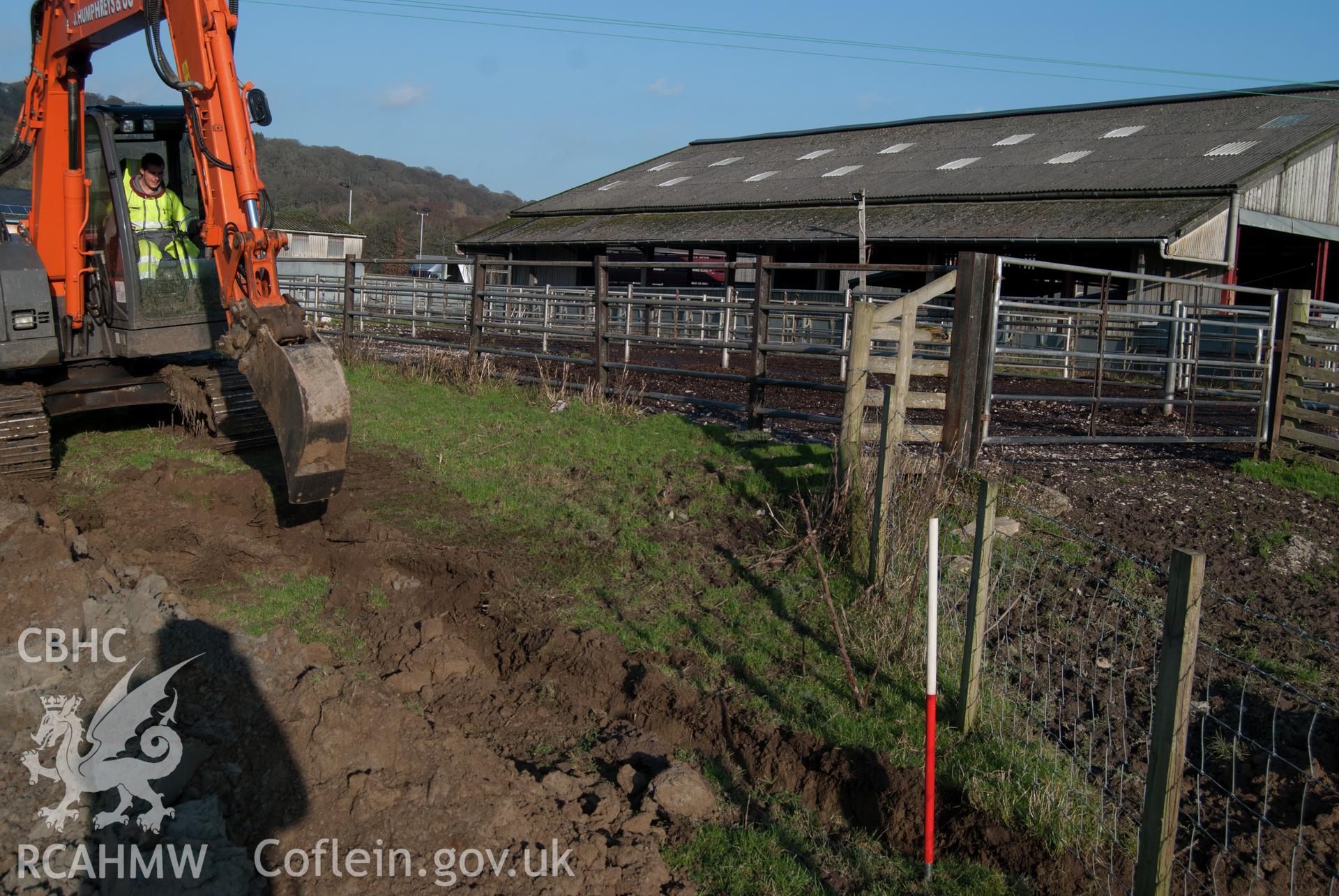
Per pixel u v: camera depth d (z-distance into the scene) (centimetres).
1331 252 2548
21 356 799
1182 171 2267
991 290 788
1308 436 938
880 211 2628
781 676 545
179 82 622
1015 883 398
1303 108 2509
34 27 825
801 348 931
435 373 1330
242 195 639
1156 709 333
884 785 448
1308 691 542
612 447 945
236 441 907
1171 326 1171
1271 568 701
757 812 445
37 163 845
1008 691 527
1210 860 420
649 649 575
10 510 622
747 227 2789
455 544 733
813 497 735
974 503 729
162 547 681
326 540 727
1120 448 976
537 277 3519
